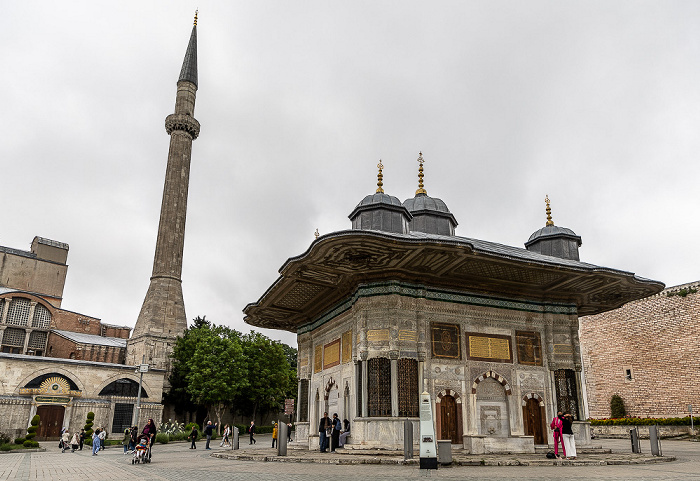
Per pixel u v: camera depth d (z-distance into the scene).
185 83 77.56
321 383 27.09
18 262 71.50
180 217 71.31
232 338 56.09
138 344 63.09
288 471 14.66
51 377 47.47
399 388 20.48
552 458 17.28
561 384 23.94
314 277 22.98
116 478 13.98
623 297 26.27
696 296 37.53
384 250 19.53
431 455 14.80
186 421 60.34
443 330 22.34
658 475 12.77
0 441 38.38
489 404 22.41
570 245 28.80
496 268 21.45
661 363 39.19
